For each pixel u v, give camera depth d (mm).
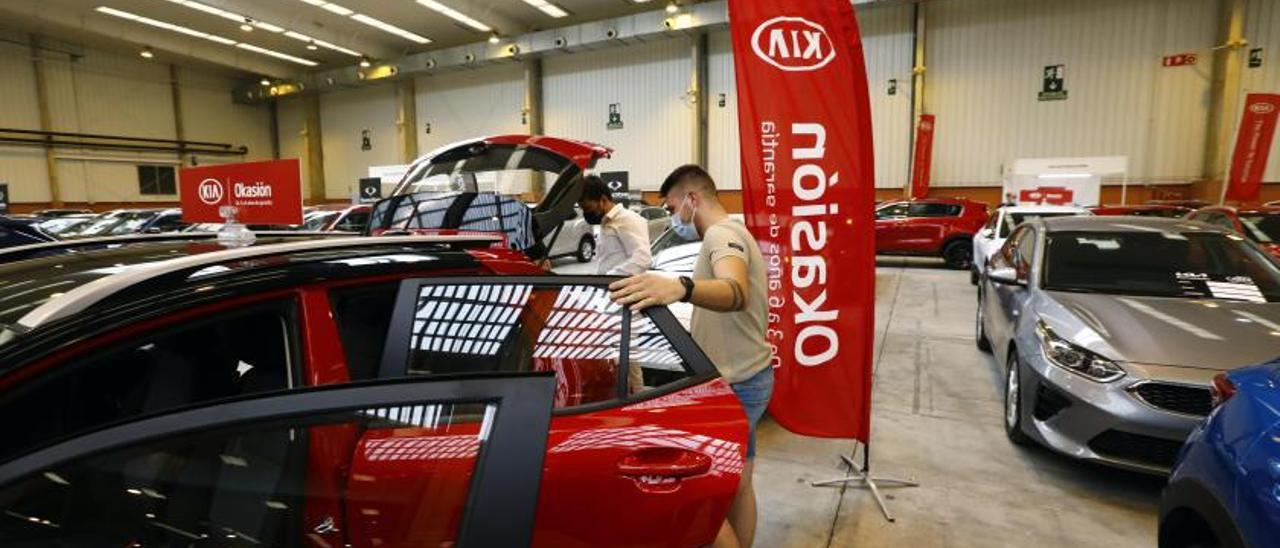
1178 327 2830
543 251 3441
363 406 784
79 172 19484
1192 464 1662
